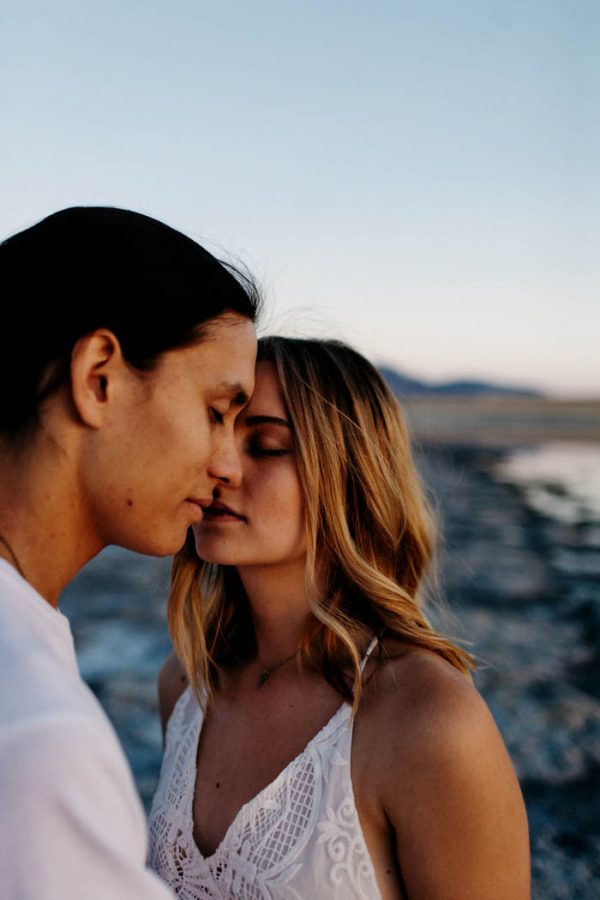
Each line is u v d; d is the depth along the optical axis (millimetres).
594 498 23141
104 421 1187
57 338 1162
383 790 1524
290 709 1768
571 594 10242
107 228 1210
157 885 881
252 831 1596
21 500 1177
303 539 1833
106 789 871
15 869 813
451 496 20938
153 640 8102
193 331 1216
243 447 1842
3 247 1243
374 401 2002
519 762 5109
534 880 3807
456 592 10258
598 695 6348
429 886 1479
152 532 1257
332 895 1495
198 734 1951
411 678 1593
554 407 175625
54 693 893
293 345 1914
